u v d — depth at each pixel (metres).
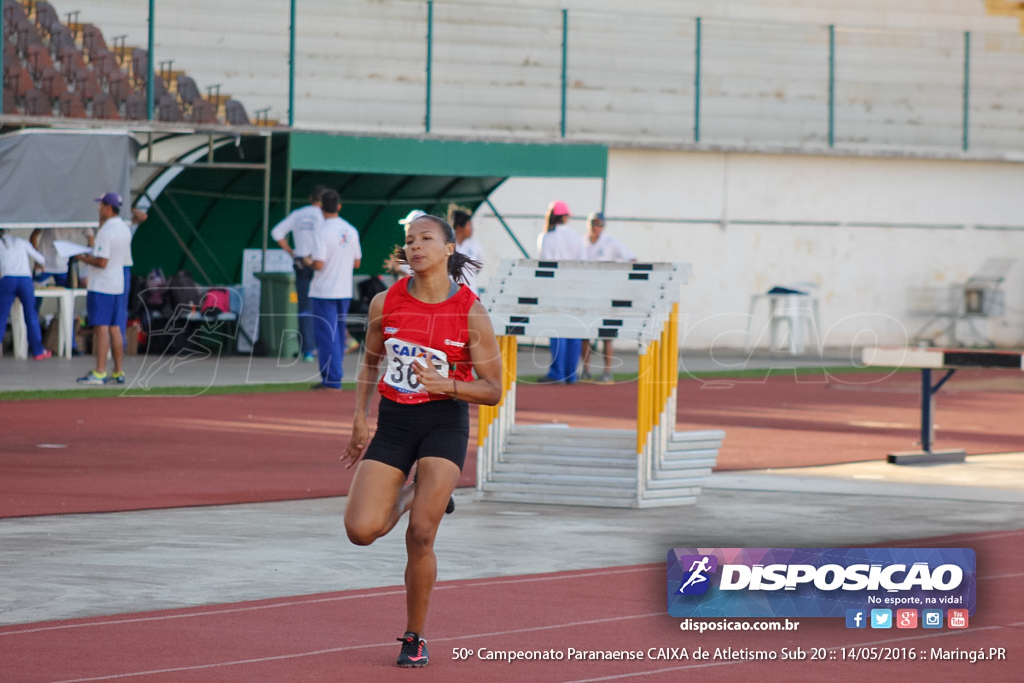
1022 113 96.19
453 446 16.88
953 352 37.06
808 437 42.38
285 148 70.75
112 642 17.17
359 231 81.00
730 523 26.86
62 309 63.50
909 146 94.06
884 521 27.12
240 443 37.56
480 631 18.09
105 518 26.06
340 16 82.50
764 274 87.75
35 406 45.31
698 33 85.69
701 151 85.94
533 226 82.94
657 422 29.00
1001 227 92.56
